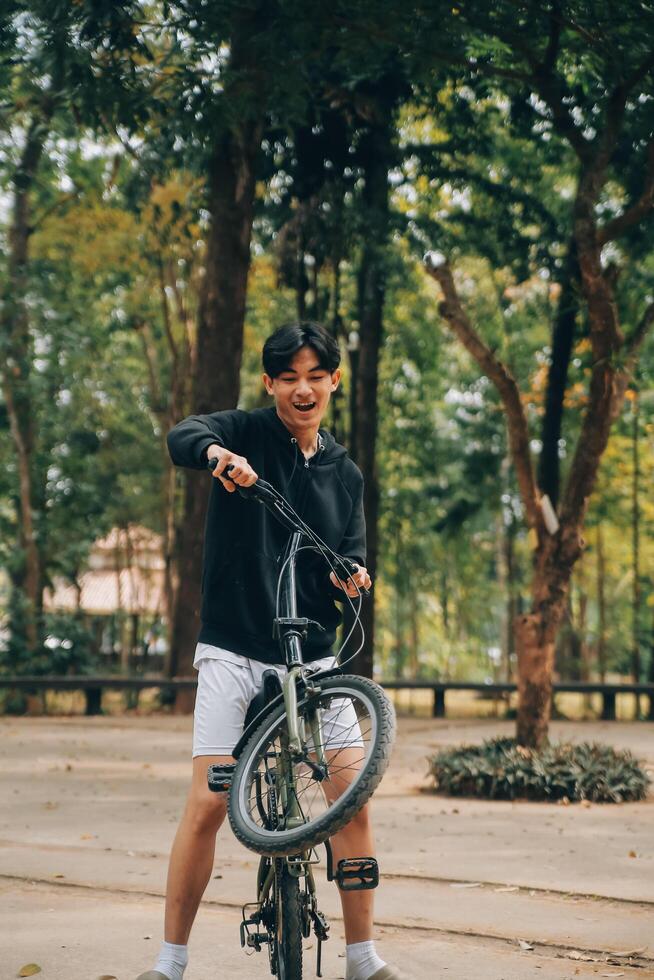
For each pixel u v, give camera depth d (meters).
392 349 24.45
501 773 9.08
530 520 9.89
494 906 5.09
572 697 32.84
